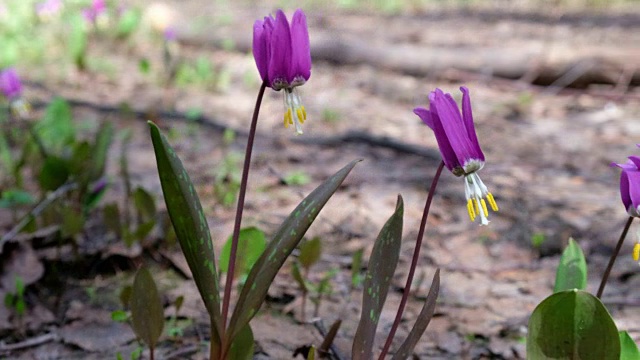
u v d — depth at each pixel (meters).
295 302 1.29
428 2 6.04
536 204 1.73
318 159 2.04
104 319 1.25
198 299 1.29
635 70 2.93
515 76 3.11
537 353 1.01
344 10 5.57
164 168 1.00
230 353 1.06
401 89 3.02
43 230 1.36
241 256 1.21
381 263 1.03
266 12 5.37
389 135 2.35
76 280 1.32
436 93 1.00
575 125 2.55
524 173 1.99
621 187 1.02
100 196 1.44
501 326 1.26
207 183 1.77
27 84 2.91
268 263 1.03
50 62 3.45
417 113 1.00
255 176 1.83
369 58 3.38
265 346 1.21
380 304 1.03
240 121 2.48
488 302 1.31
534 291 1.34
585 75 2.97
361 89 3.02
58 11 4.64
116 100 2.71
